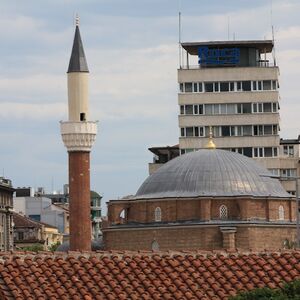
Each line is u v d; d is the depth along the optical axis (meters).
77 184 183.12
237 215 177.38
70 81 185.88
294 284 74.00
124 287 76.44
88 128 183.62
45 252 79.88
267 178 182.50
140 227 178.75
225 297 76.44
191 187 179.38
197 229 176.00
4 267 76.81
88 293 75.50
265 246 177.25
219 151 185.88
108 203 183.62
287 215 180.88
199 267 79.38
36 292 74.69
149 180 184.62
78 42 188.62
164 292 76.25
